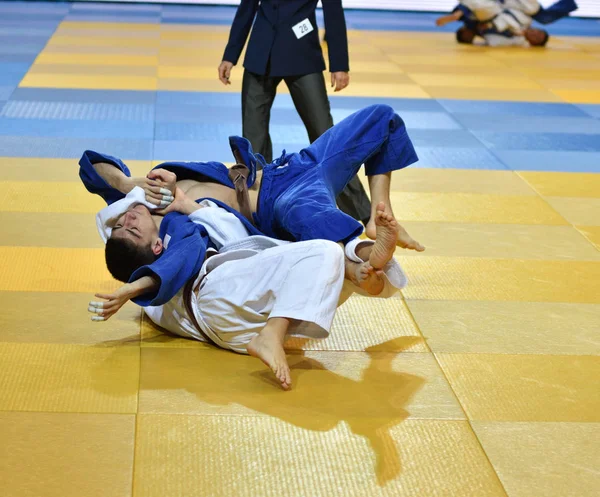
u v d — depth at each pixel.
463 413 3.32
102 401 3.28
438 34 14.12
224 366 3.59
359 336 3.92
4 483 2.79
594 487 2.92
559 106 9.17
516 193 6.18
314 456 3.01
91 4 15.58
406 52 12.09
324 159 4.09
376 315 4.14
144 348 3.71
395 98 9.13
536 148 7.46
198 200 4.04
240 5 5.62
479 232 5.34
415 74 10.49
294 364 3.63
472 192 6.14
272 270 3.45
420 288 4.46
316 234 3.73
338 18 5.37
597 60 12.17
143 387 3.39
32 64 9.77
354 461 2.99
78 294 4.20
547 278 4.68
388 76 10.27
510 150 7.34
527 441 3.16
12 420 3.12
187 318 3.74
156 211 3.92
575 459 3.07
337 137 4.14
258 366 3.60
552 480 2.95
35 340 3.72
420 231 5.30
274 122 7.79
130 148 6.79
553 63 11.74
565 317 4.22
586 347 3.92
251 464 2.95
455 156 7.07
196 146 6.96
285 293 3.39
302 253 3.41
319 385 3.47
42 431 3.07
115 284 4.34
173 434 3.09
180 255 3.55
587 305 4.38
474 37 13.09
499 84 10.15
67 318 3.94
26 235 4.89
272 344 3.33
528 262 4.90
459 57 11.90
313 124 5.41
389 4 16.92
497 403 3.41
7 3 14.98
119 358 3.60
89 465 2.90
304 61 5.32
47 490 2.77
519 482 2.93
